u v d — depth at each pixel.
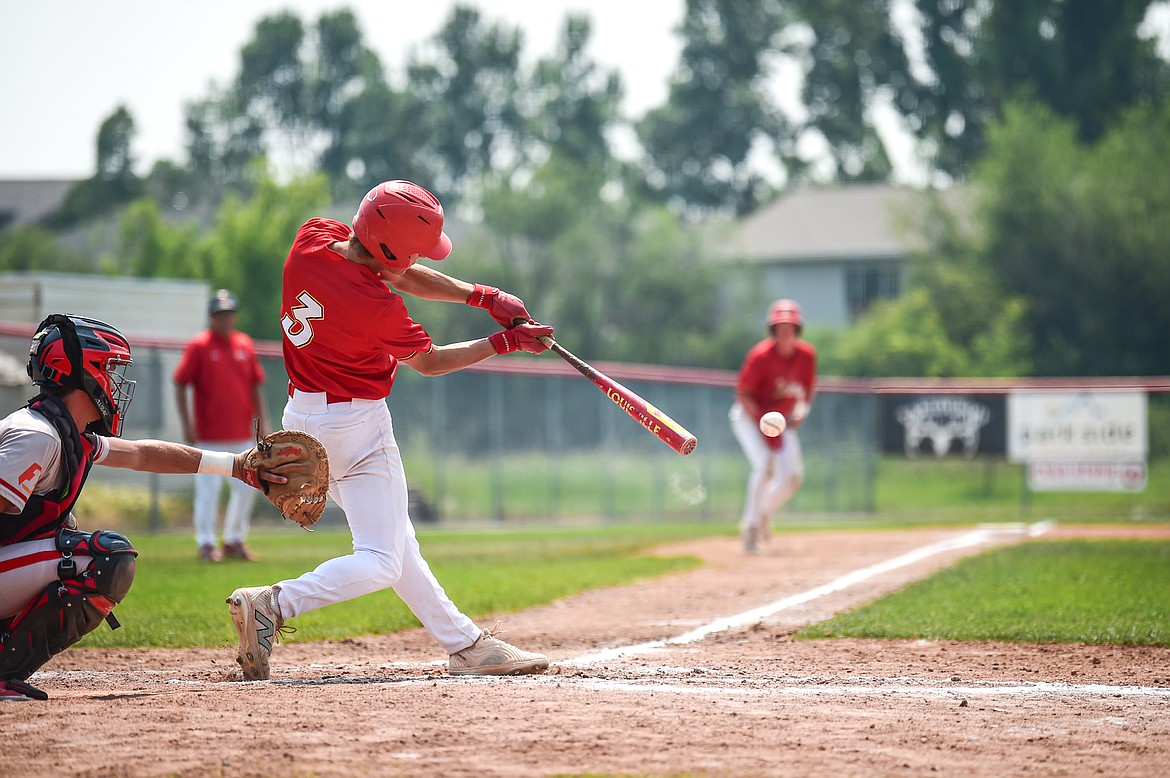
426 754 12.36
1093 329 142.62
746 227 181.62
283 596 16.84
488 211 163.00
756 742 13.16
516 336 17.88
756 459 41.53
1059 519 67.19
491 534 59.34
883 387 72.12
